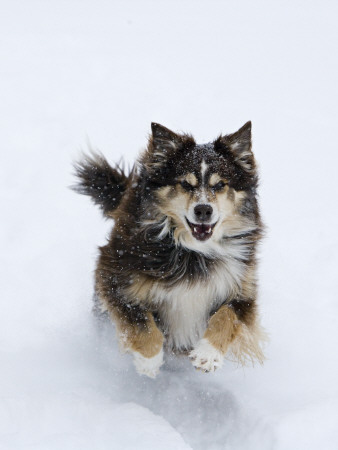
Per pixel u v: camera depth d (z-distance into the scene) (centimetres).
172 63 2136
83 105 1752
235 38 2469
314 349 838
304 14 2792
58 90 1839
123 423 648
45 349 834
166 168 741
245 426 691
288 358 821
